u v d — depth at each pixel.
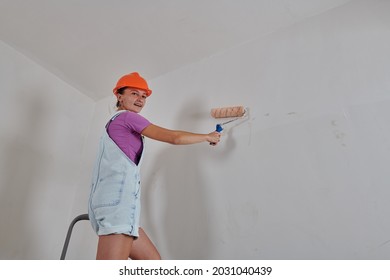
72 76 2.51
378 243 1.21
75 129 2.57
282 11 1.79
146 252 1.41
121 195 1.18
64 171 2.41
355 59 1.54
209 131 1.89
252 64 1.91
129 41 2.11
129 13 1.88
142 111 2.34
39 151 2.26
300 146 1.53
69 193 2.41
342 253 1.27
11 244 2.00
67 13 1.91
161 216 1.86
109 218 1.15
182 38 2.05
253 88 1.83
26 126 2.21
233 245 1.54
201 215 1.71
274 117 1.67
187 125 2.01
